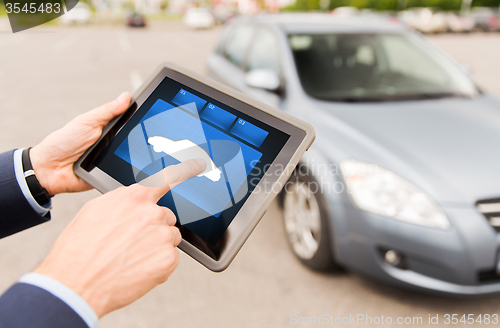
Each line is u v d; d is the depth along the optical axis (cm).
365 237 157
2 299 42
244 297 175
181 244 75
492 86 668
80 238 50
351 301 172
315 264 186
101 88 552
